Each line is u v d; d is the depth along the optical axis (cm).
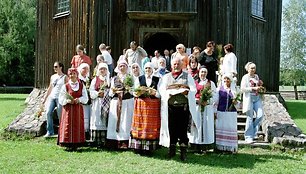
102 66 991
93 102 983
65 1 1823
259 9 1862
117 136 946
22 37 4075
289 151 1012
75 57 1312
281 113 1291
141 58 1322
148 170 784
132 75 952
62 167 796
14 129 1123
